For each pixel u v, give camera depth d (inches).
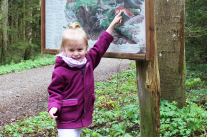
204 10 291.6
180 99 154.9
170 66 151.8
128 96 205.3
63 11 113.3
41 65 595.8
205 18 283.6
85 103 76.9
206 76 271.3
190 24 303.3
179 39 151.0
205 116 117.4
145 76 90.5
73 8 109.0
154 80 88.5
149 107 91.7
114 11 93.7
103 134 131.4
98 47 85.5
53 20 117.7
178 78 153.4
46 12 120.0
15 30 701.9
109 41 87.6
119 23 90.0
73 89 76.4
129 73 340.8
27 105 254.1
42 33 122.3
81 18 106.3
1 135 155.5
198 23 293.3
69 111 75.2
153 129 93.3
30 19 680.4
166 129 122.0
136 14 86.2
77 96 76.4
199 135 112.5
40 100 274.4
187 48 303.4
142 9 84.4
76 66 76.1
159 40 150.9
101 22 99.2
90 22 103.0
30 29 778.8
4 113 223.3
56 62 78.5
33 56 757.3
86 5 103.4
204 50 306.3
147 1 81.4
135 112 141.5
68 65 76.2
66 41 75.0
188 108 133.5
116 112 154.2
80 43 74.8
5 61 698.8
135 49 87.7
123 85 251.4
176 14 148.3
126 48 90.3
